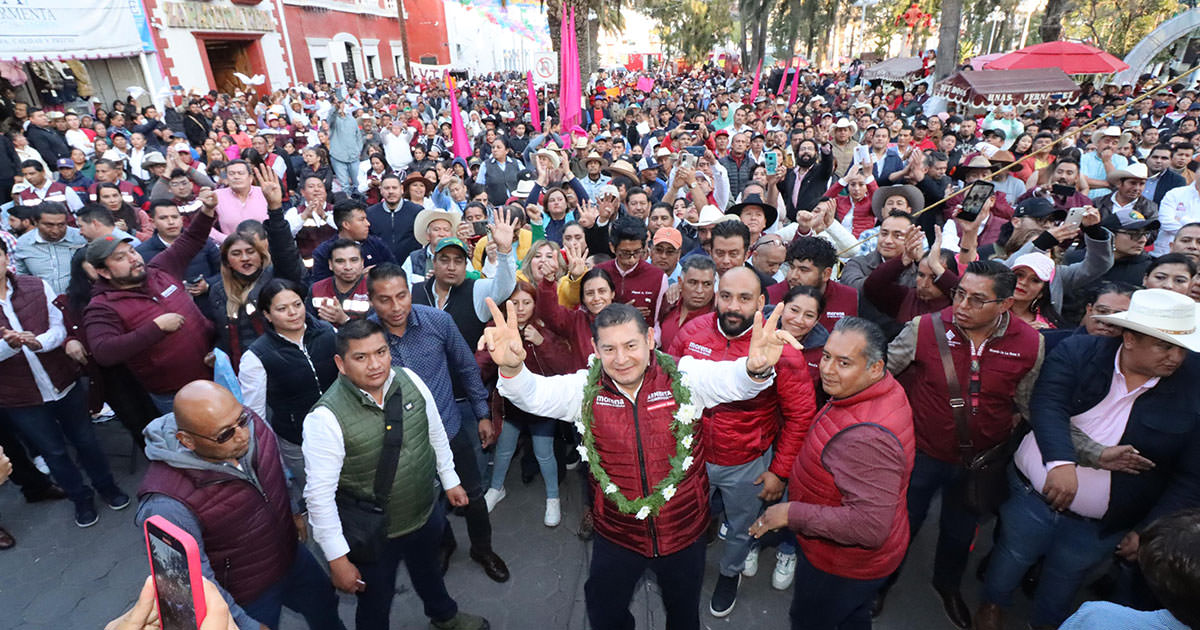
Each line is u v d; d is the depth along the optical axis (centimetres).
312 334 331
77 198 725
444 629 320
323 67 2689
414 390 273
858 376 232
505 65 5084
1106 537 267
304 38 2498
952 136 1017
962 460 299
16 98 1297
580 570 371
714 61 7456
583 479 452
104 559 383
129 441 505
